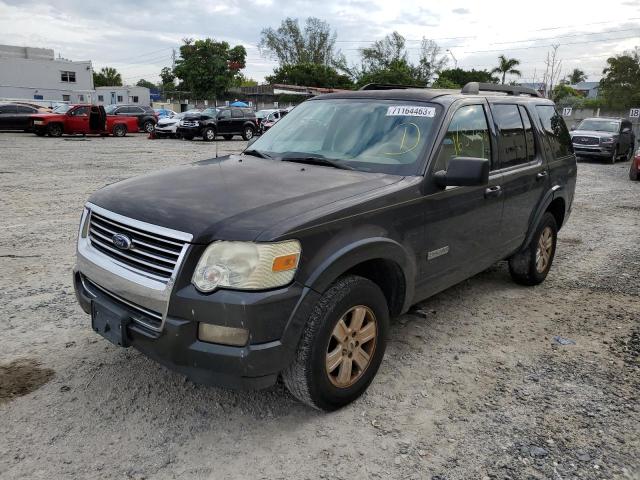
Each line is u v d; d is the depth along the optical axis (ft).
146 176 11.75
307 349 9.36
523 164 16.03
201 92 175.83
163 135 90.63
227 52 176.65
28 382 11.13
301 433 9.85
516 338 14.21
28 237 22.18
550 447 9.64
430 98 13.38
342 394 10.31
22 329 13.56
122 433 9.64
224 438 9.64
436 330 14.55
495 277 19.33
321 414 10.45
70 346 12.75
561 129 19.26
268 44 245.86
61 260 19.24
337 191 10.50
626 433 10.12
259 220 9.03
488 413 10.65
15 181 37.01
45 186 35.29
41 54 189.37
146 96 198.29
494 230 14.64
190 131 85.40
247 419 10.21
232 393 11.05
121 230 9.77
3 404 10.32
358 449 9.45
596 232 27.58
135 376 11.51
